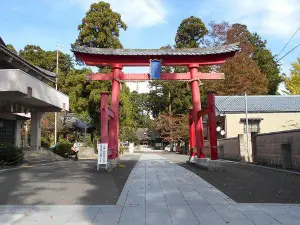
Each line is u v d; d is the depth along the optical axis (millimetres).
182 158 28656
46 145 33750
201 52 17766
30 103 20766
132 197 8539
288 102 31375
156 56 18000
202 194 8953
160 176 13281
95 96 30141
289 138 15750
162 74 18078
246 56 43062
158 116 52156
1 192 9250
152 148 80625
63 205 7586
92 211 6984
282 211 6871
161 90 51656
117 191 9531
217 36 46875
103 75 18219
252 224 5934
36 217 6512
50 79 25641
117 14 31344
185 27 47031
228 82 39812
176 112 49219
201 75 18219
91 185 10664
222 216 6520
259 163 19359
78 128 37719
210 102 15750
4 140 22062
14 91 16078
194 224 5973
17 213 6828
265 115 29812
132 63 18141
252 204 7578
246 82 38969
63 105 23531
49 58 46125
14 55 18281
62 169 16047
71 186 10414
